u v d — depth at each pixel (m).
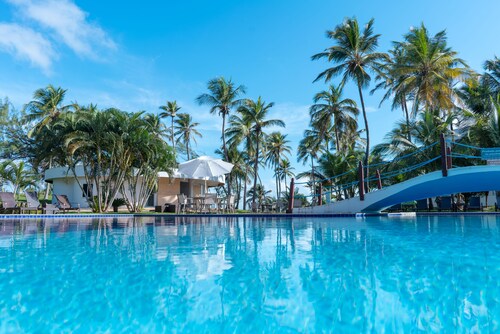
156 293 3.17
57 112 27.95
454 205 22.41
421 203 25.14
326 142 36.22
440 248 5.60
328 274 3.86
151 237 7.20
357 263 4.43
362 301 2.95
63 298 3.03
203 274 3.87
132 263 4.42
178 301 2.96
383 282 3.53
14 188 30.28
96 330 2.37
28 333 2.30
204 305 2.87
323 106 29.25
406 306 2.83
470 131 21.52
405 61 22.45
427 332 2.31
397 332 2.32
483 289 3.26
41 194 36.44
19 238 6.98
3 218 13.98
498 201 23.83
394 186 14.41
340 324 2.46
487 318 2.56
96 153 19.38
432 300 2.95
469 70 22.41
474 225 10.47
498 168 11.95
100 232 8.28
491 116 20.52
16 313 2.66
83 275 3.80
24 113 29.34
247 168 42.06
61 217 15.23
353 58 22.98
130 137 18.67
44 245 5.97
